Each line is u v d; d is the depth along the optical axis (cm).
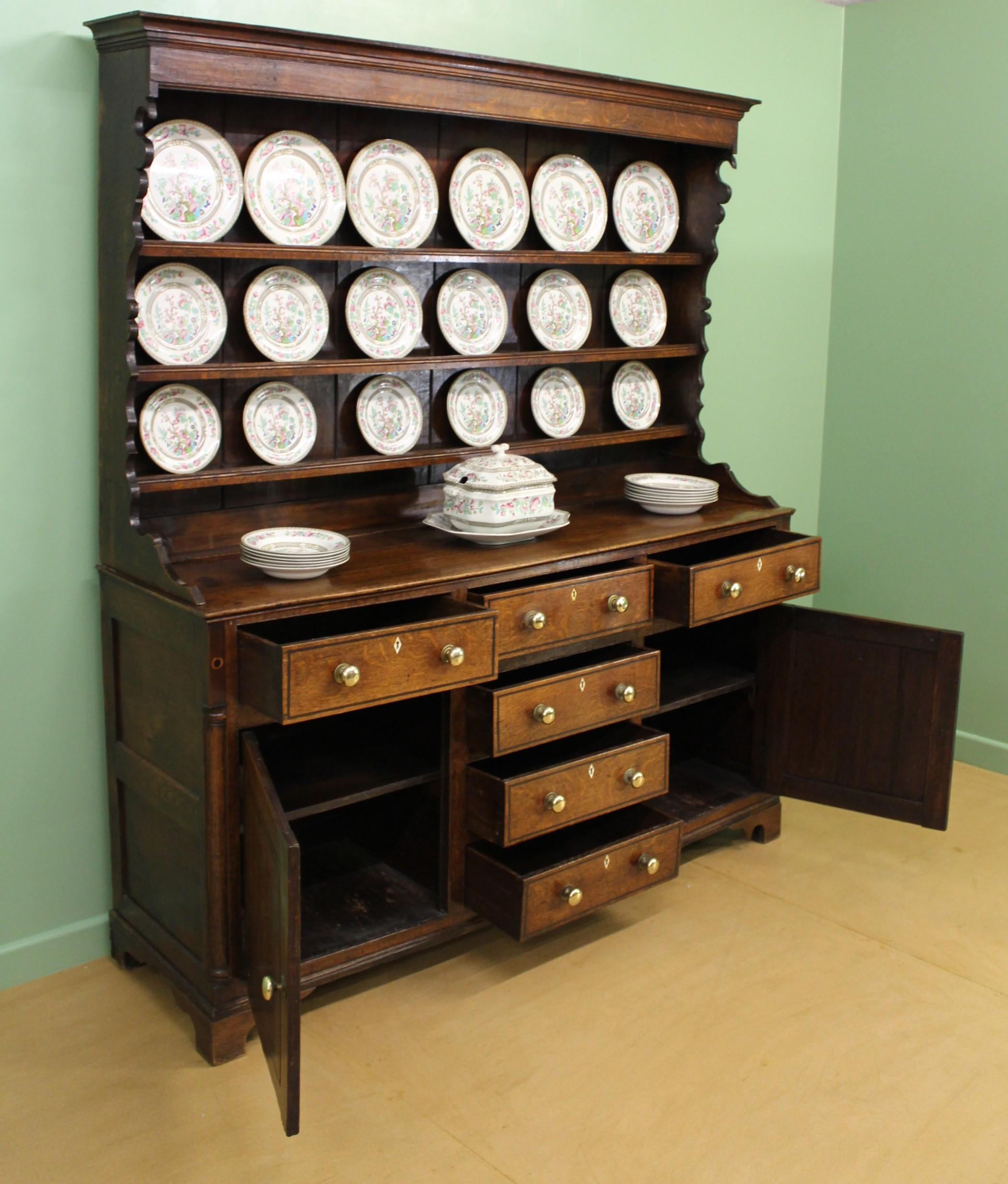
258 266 235
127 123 204
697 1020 229
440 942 240
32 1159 190
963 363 344
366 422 254
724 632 308
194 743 206
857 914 269
